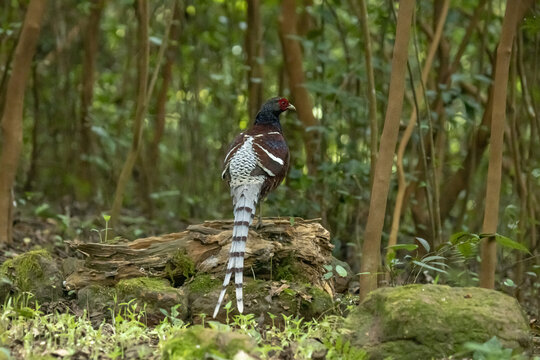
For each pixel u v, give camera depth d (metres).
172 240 8.88
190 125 16.92
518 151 10.91
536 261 11.24
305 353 6.77
